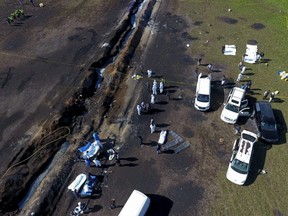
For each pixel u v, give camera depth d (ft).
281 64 134.10
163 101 118.21
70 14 171.53
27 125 109.09
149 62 137.59
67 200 87.40
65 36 153.58
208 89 115.14
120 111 114.73
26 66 134.92
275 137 100.07
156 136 105.19
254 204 86.02
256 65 133.69
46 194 87.04
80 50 143.95
